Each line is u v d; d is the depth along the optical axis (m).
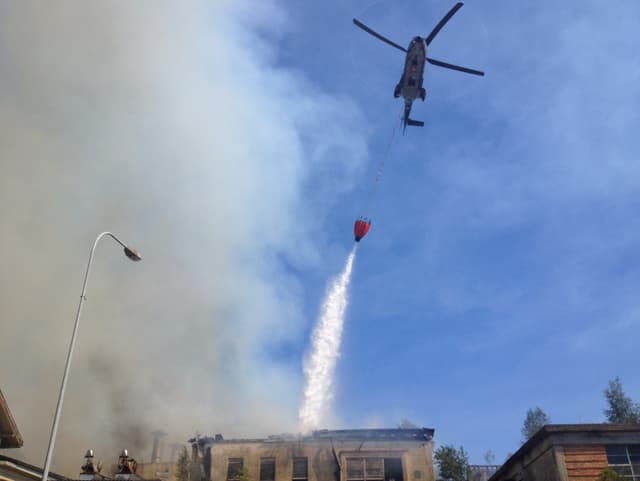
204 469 38.28
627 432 26.88
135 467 27.92
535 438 28.02
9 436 24.69
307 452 38.34
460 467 42.62
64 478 26.27
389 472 37.72
